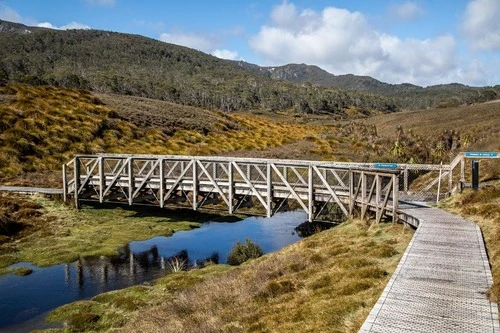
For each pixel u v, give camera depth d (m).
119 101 84.81
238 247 26.64
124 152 58.19
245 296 14.44
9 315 18.53
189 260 27.09
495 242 15.17
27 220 32.91
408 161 58.78
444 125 104.69
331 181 40.34
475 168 24.67
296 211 44.22
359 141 84.75
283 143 79.06
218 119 92.38
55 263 25.66
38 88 75.19
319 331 9.83
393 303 10.12
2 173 45.19
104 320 17.38
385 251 15.75
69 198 38.53
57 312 18.41
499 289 10.24
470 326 8.88
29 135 53.34
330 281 13.70
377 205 21.89
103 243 29.89
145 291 20.44
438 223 18.39
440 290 10.87
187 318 13.67
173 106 95.75
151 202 35.50
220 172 47.69
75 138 57.59
